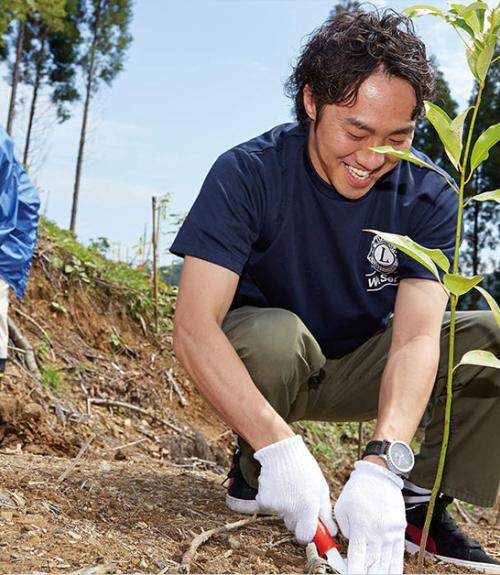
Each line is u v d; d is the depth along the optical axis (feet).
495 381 7.17
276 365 7.20
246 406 5.92
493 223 87.25
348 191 6.40
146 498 7.83
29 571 5.04
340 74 5.66
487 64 4.63
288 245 7.29
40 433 11.59
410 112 5.71
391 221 7.34
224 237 6.56
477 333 7.38
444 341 7.56
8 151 11.07
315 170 7.02
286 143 7.20
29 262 11.67
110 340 17.78
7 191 10.94
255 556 6.48
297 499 5.60
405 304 6.79
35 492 7.11
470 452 7.30
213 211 6.61
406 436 5.88
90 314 18.08
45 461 9.27
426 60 5.80
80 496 7.34
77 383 15.64
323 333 7.99
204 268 6.45
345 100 5.71
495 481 7.27
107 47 95.09
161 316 19.70
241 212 6.76
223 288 6.43
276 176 7.03
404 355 6.39
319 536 5.65
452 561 7.34
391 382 6.22
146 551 6.01
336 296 7.64
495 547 9.34
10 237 11.28
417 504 7.53
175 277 22.67
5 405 11.30
